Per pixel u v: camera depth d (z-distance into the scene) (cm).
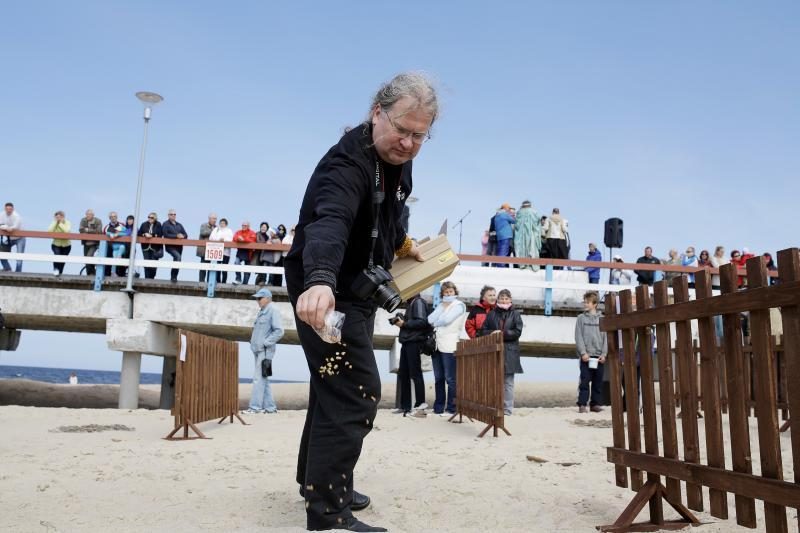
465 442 645
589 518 329
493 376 716
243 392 2444
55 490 390
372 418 279
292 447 602
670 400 299
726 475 258
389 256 287
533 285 1402
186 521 314
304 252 228
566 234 1558
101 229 1517
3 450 567
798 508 222
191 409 691
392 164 266
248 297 1442
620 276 1515
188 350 684
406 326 951
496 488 402
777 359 788
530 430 759
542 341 1411
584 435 709
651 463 308
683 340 289
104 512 333
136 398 1393
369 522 316
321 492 272
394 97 249
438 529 301
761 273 242
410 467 485
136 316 1391
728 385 261
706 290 271
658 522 310
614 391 350
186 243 1439
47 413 912
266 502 356
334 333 209
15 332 1797
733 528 307
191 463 500
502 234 1518
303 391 2253
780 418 774
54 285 1427
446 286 948
